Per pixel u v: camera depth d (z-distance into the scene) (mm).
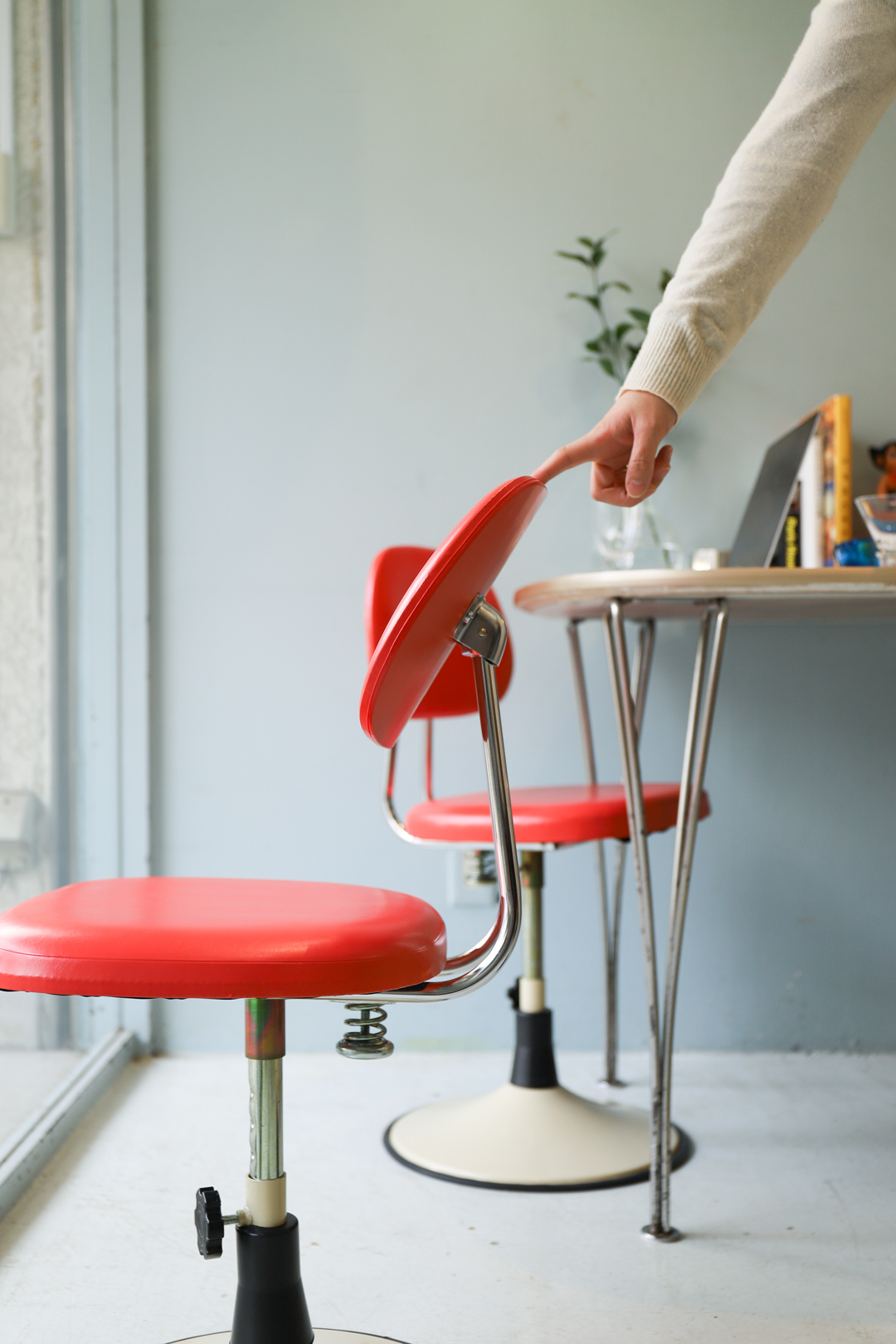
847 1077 1831
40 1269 1164
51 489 1823
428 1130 1518
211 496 1999
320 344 2006
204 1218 814
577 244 2008
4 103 1637
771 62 2010
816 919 1983
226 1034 1959
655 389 901
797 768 1991
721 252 928
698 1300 1097
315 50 2010
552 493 2002
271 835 1982
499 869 757
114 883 920
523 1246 1213
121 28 1959
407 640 648
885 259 2025
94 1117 1629
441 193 2010
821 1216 1288
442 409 2004
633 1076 1826
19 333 1691
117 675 1952
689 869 1248
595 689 1994
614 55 2010
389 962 686
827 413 1826
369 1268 1163
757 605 1372
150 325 1998
